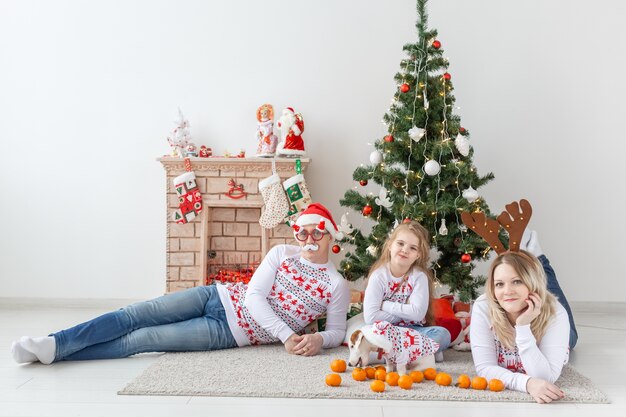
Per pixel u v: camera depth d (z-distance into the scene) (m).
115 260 3.68
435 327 2.38
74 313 3.43
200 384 1.98
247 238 3.54
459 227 2.90
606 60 3.61
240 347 2.51
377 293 2.41
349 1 3.63
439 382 2.02
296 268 2.52
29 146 3.66
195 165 3.41
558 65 3.61
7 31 3.64
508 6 3.61
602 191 3.64
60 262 3.68
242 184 3.43
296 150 3.40
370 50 3.64
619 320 3.39
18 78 3.65
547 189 3.64
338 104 3.65
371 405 1.84
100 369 2.19
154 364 2.21
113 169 3.67
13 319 3.23
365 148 3.65
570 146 3.64
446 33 3.61
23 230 3.67
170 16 3.64
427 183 2.94
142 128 3.67
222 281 3.34
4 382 2.02
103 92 3.65
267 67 3.65
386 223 2.91
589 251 3.65
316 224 2.49
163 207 3.67
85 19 3.64
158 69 3.65
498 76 3.62
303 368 2.20
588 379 2.12
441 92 2.95
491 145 3.64
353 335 2.12
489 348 2.05
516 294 1.93
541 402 1.87
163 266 3.68
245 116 3.66
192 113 3.66
